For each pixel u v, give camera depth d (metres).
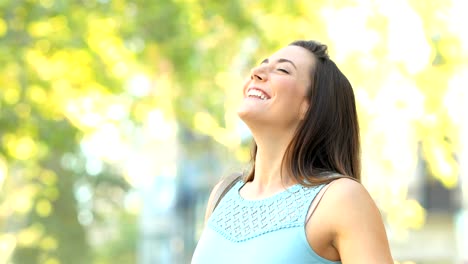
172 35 13.36
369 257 3.49
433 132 11.48
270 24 13.05
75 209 23.16
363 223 3.53
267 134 3.85
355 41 11.27
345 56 11.27
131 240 32.81
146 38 13.36
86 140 14.92
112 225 31.53
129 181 22.88
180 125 17.78
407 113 11.16
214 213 3.87
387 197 11.34
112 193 23.47
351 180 3.63
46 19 12.59
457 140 11.83
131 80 14.21
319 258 3.56
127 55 13.71
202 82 14.23
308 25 12.28
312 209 3.60
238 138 14.45
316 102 3.84
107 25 13.26
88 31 13.11
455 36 11.55
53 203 22.69
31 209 22.31
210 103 14.34
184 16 13.29
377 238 3.53
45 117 13.54
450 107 11.48
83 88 13.65
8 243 22.41
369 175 11.38
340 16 11.45
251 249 3.61
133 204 26.22
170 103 14.41
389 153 11.20
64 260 23.52
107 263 33.31
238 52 13.97
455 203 20.94
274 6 12.53
